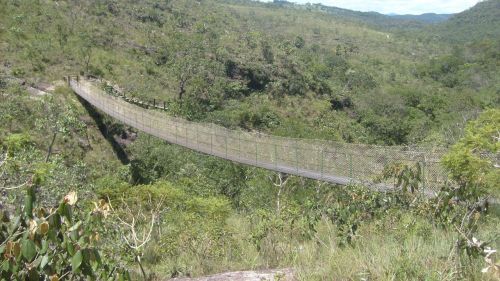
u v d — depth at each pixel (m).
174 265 5.61
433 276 3.16
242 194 18.52
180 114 39.47
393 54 118.62
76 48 45.53
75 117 24.89
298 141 17.45
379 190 6.02
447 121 42.22
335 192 6.85
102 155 30.45
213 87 50.94
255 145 18.59
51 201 5.47
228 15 105.25
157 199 11.97
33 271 2.33
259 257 5.23
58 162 14.48
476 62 86.38
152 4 75.00
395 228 4.96
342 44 120.88
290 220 6.02
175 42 58.09
